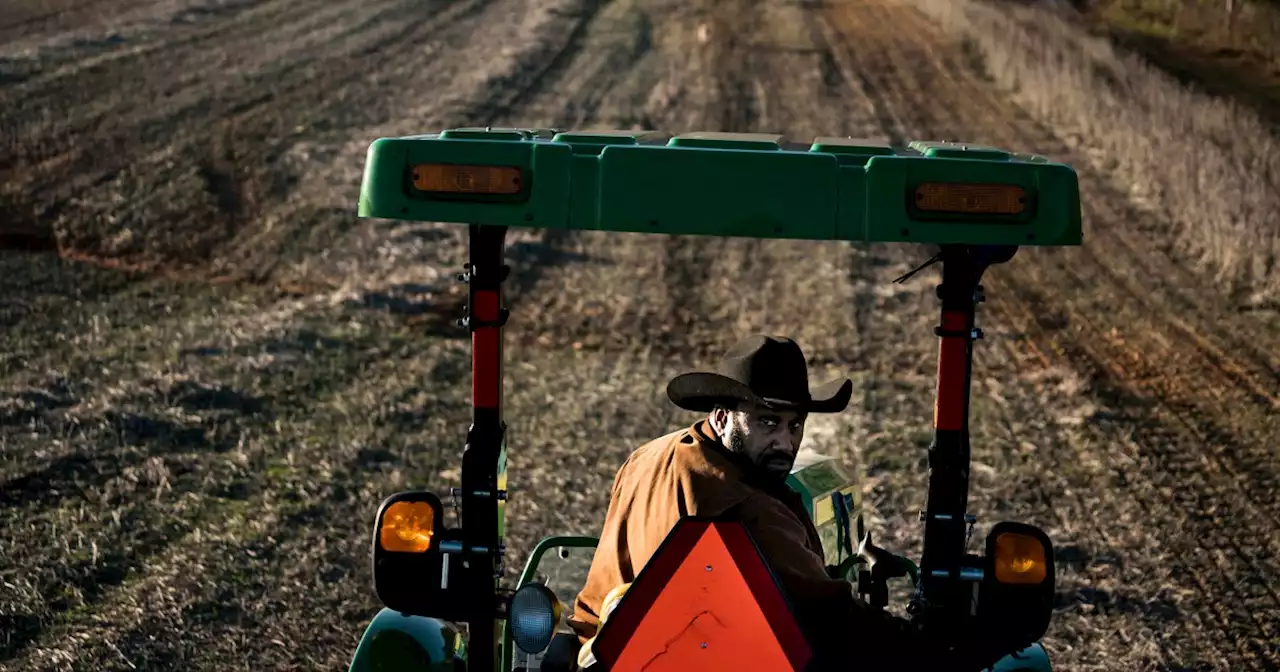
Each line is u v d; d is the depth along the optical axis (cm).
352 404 1033
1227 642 687
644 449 432
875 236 342
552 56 3469
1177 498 917
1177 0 4375
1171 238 1964
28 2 3456
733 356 391
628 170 344
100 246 1580
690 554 324
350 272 1589
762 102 3036
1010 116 2964
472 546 376
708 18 4216
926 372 1262
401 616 407
